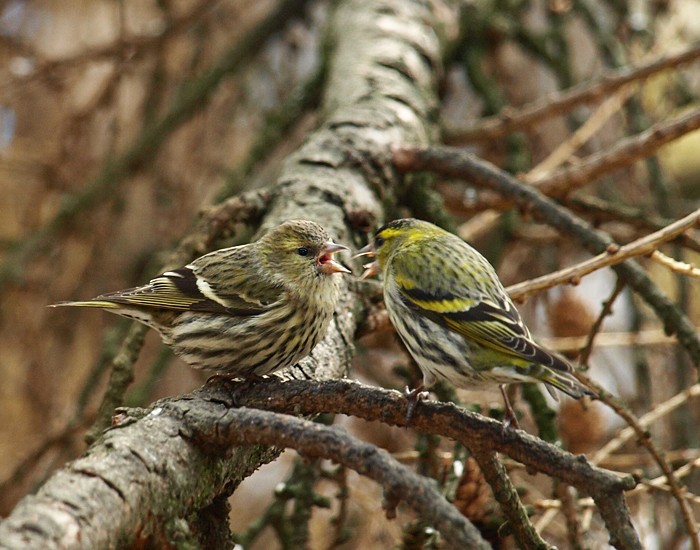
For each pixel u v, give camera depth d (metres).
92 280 13.63
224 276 8.13
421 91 12.23
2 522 4.81
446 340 7.67
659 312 8.86
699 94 15.82
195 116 14.03
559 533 10.58
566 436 10.61
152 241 13.62
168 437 5.72
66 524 4.89
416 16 13.55
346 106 11.34
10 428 13.14
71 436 11.24
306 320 8.04
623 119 14.52
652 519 9.93
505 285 13.87
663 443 11.93
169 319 8.23
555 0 14.45
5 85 13.59
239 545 9.30
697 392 9.66
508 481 6.49
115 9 15.67
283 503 9.54
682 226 8.20
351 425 11.38
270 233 8.34
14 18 15.09
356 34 13.09
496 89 13.91
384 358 13.14
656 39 15.05
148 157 13.38
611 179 14.28
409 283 8.00
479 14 14.32
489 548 4.96
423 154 10.48
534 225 13.82
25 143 14.77
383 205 10.16
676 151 16.89
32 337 12.95
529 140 14.73
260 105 14.95
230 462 6.18
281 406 6.71
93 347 13.62
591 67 16.08
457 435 6.32
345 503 9.38
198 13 14.16
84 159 14.32
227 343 7.95
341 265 8.85
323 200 9.47
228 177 12.71
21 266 12.75
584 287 14.73
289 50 14.85
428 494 5.07
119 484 5.27
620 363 14.16
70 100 14.46
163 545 5.45
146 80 15.23
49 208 14.78
